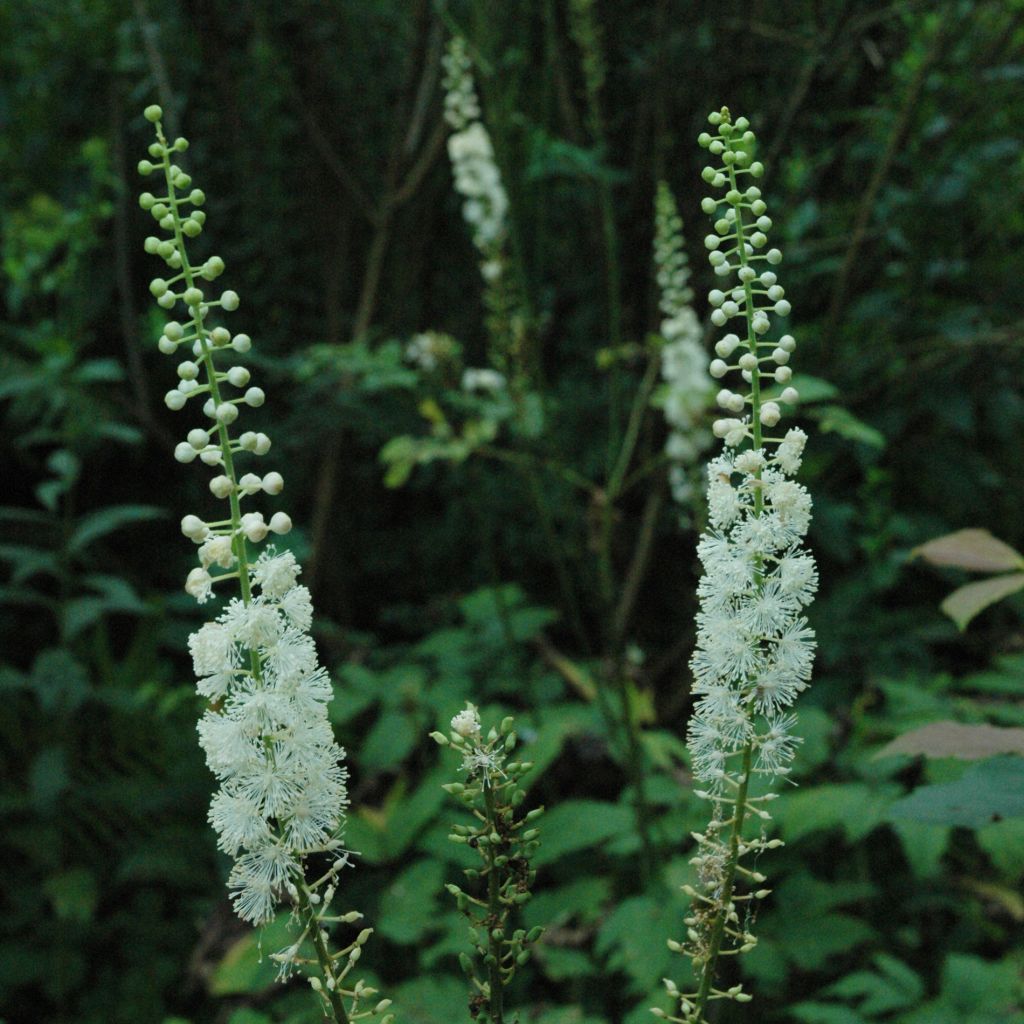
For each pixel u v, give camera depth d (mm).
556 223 5711
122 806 4668
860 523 4805
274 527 1371
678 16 4984
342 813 1446
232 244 5867
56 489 4504
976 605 1908
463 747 1438
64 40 5832
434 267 5945
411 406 5023
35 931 4547
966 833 3807
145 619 5137
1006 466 5383
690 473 4203
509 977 1468
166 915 4668
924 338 4875
